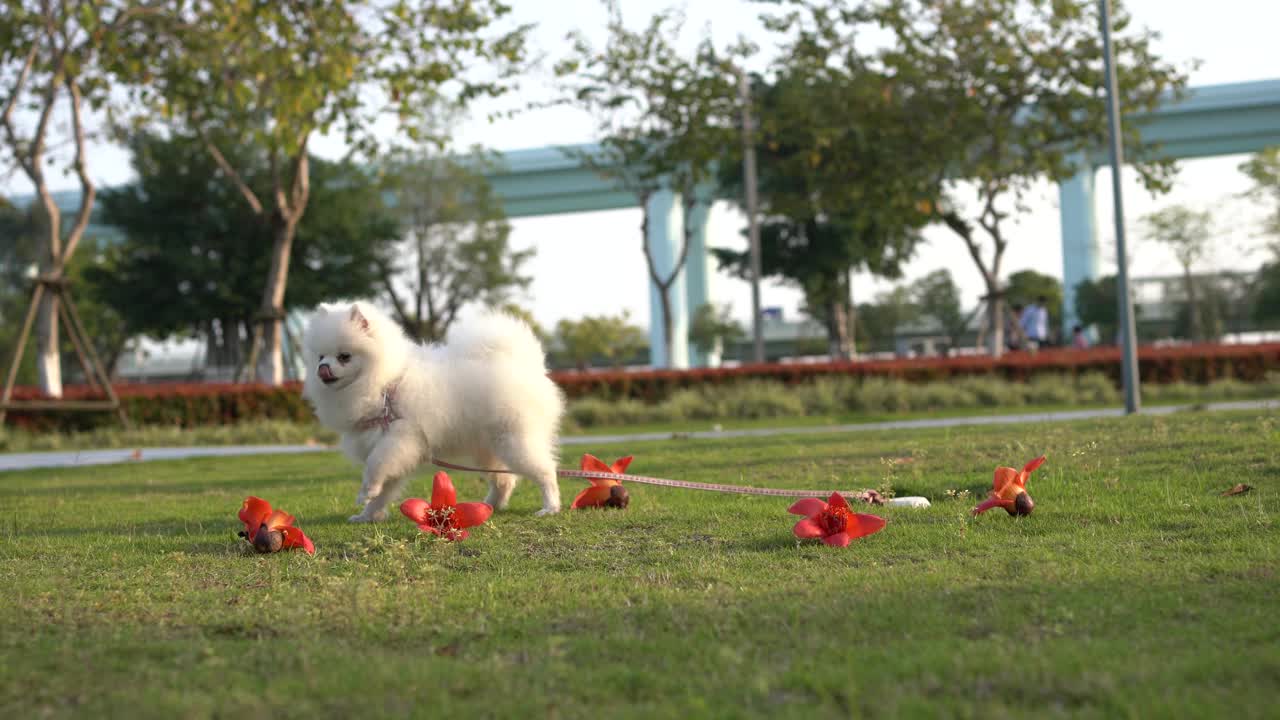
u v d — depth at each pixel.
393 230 38.50
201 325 37.56
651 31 24.66
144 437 16.91
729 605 3.70
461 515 5.45
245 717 2.56
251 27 15.30
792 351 73.12
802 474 8.12
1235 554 4.25
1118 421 11.46
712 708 2.55
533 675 2.88
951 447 9.41
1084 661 2.79
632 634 3.34
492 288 43.56
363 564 4.79
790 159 25.39
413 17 16.48
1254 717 2.33
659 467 9.31
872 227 36.56
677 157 25.27
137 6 16.64
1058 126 23.61
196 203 34.97
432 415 6.04
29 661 3.16
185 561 5.04
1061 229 55.50
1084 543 4.67
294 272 35.22
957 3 21.86
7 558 5.26
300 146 19.98
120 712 2.62
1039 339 30.55
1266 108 50.44
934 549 4.76
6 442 16.08
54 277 17.67
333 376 5.90
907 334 66.19
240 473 10.76
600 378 21.23
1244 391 20.20
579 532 5.67
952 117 22.41
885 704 2.51
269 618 3.72
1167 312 59.28
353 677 2.88
